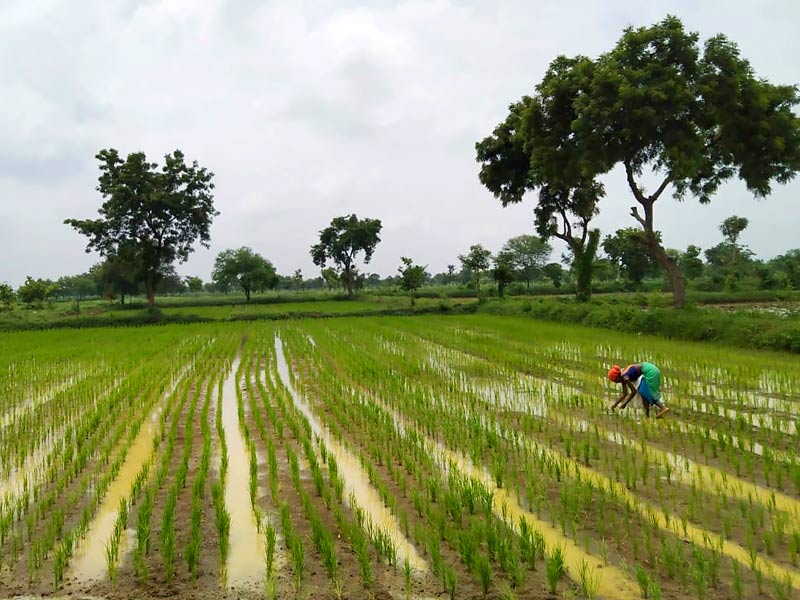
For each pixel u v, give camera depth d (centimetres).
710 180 3027
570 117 3016
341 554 618
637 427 1077
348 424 1148
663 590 525
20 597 541
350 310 5228
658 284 7131
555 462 861
